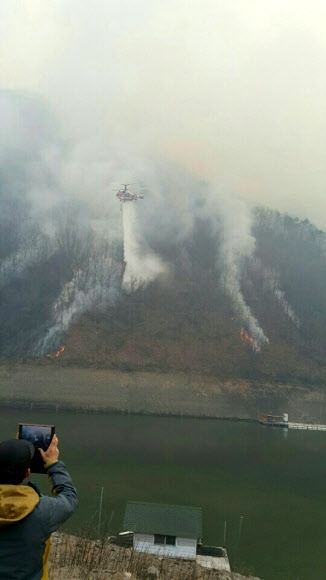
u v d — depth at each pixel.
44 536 3.60
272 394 141.75
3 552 3.47
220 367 154.50
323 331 182.88
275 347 170.50
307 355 169.00
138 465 63.69
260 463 69.69
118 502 44.97
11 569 3.45
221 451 77.88
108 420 104.50
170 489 52.69
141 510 29.72
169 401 128.75
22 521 3.52
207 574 14.40
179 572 13.53
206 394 136.50
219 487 55.22
